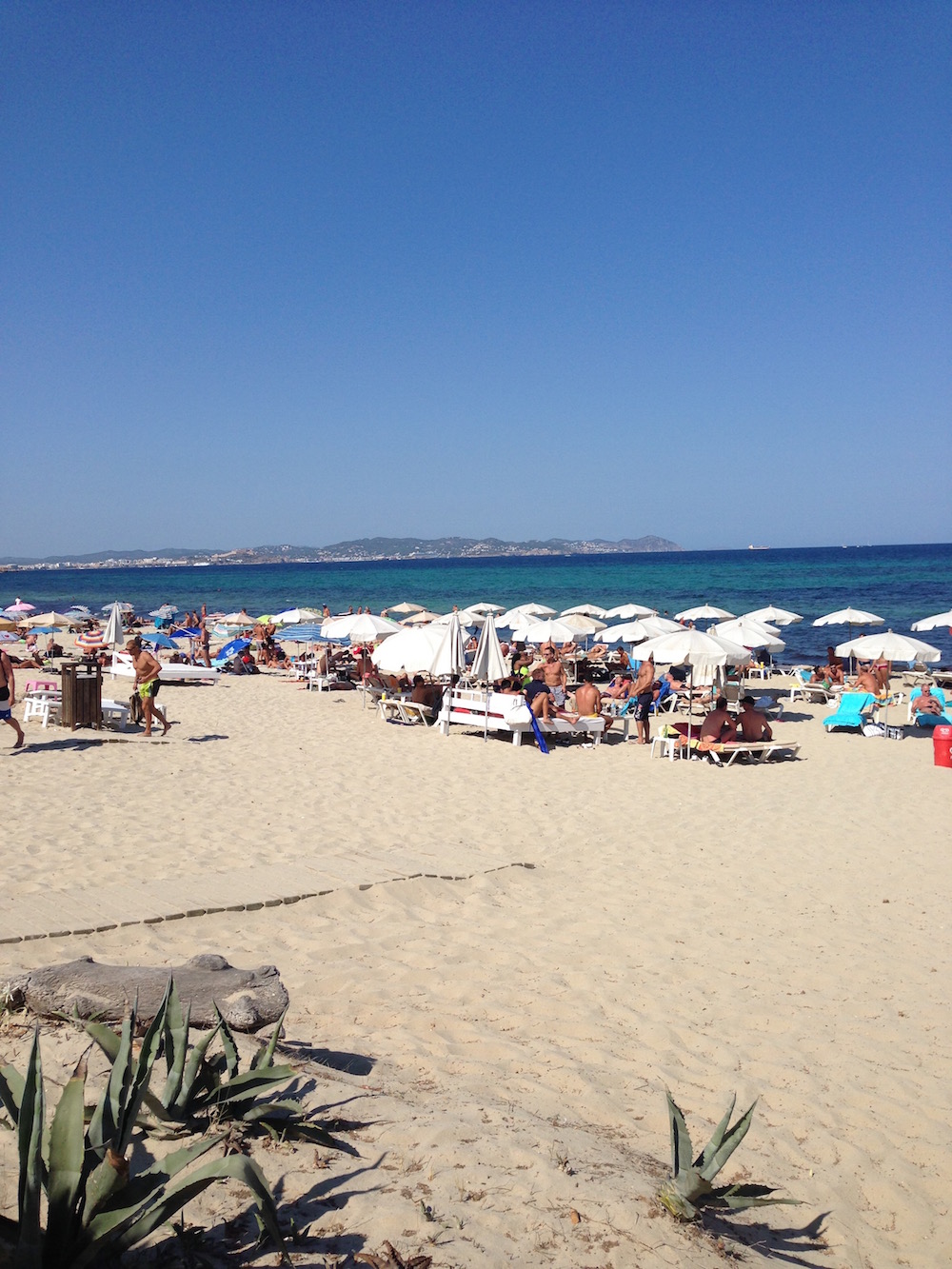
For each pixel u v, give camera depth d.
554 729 15.16
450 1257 2.78
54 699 15.30
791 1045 5.09
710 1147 3.28
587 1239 2.98
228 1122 3.36
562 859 8.50
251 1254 2.72
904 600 53.03
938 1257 3.51
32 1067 2.51
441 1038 4.85
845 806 11.03
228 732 15.37
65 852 7.77
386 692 18.12
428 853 8.27
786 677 24.31
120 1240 2.52
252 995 4.32
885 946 6.57
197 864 7.55
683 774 13.02
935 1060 5.01
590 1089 4.39
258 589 88.00
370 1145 3.40
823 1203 3.74
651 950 6.33
